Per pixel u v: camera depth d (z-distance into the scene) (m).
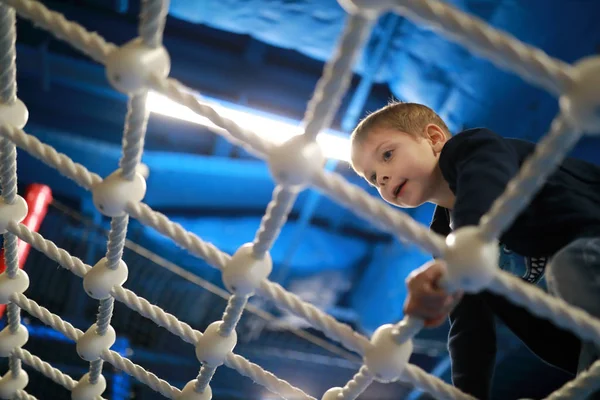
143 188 0.80
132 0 3.73
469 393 1.02
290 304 0.78
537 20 3.13
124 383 3.51
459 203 0.82
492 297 1.08
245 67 3.98
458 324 1.09
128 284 3.93
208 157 4.36
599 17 3.02
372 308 4.86
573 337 1.02
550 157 0.57
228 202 4.75
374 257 4.98
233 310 0.83
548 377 4.46
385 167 1.12
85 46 0.69
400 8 0.56
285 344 4.50
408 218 0.65
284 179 0.65
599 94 0.52
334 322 0.78
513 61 0.55
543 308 0.64
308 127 0.65
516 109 3.53
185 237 0.77
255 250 0.77
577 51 3.25
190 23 3.87
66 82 4.00
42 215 2.01
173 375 4.10
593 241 0.82
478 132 0.98
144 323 4.07
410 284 0.72
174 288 4.02
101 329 1.00
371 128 1.15
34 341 3.60
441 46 3.38
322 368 4.53
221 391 4.34
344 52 0.60
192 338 0.91
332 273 4.99
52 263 3.74
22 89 4.09
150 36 0.68
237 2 3.38
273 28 3.53
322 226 5.06
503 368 4.45
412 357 4.81
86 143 4.17
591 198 0.94
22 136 0.82
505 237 0.96
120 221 0.83
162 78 0.68
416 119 1.15
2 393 1.17
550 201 0.93
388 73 3.79
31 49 3.76
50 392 3.57
